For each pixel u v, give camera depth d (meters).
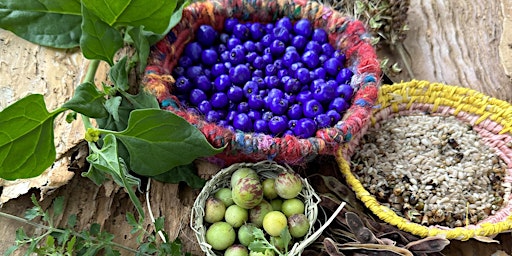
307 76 0.33
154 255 0.29
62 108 0.25
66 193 0.29
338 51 0.34
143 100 0.28
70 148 0.29
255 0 0.34
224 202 0.29
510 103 0.36
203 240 0.28
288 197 0.29
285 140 0.28
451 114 0.35
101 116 0.26
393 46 0.38
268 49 0.34
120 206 0.30
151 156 0.27
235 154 0.29
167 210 0.30
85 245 0.26
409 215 0.31
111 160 0.24
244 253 0.28
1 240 0.27
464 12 0.40
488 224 0.30
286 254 0.26
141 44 0.29
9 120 0.23
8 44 0.32
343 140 0.29
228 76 0.33
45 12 0.29
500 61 0.37
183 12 0.33
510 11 0.38
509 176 0.33
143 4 0.27
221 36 0.35
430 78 0.37
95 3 0.26
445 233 0.29
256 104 0.32
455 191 0.32
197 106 0.32
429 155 0.33
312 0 0.38
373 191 0.32
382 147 0.34
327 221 0.28
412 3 0.40
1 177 0.25
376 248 0.28
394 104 0.35
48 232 0.26
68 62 0.32
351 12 0.38
